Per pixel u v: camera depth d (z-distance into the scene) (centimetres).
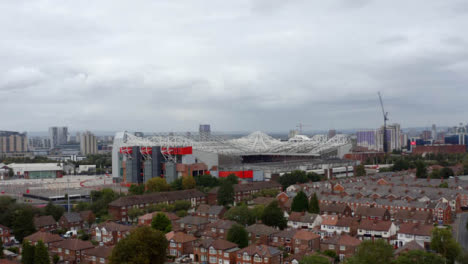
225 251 16075
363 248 13800
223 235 19038
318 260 14012
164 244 15538
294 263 15200
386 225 18912
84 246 16700
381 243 13788
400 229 18462
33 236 17775
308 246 17150
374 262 13412
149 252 15025
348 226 19512
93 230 19825
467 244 18175
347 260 14725
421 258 13450
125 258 14700
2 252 16300
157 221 19562
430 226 18225
